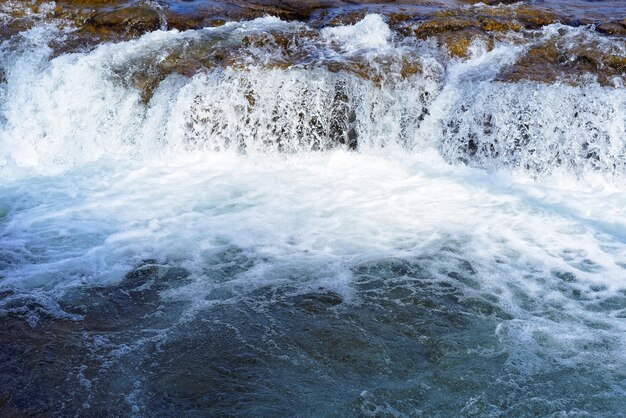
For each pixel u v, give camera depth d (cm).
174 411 467
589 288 595
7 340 533
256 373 502
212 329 548
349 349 526
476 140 813
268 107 833
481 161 814
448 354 518
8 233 680
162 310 570
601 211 716
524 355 516
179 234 675
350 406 469
